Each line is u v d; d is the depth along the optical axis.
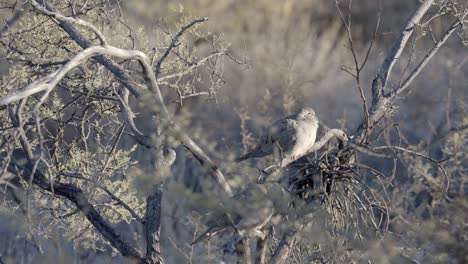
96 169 12.87
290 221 10.32
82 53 8.80
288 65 23.44
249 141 19.52
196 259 13.51
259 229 10.03
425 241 11.41
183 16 14.65
